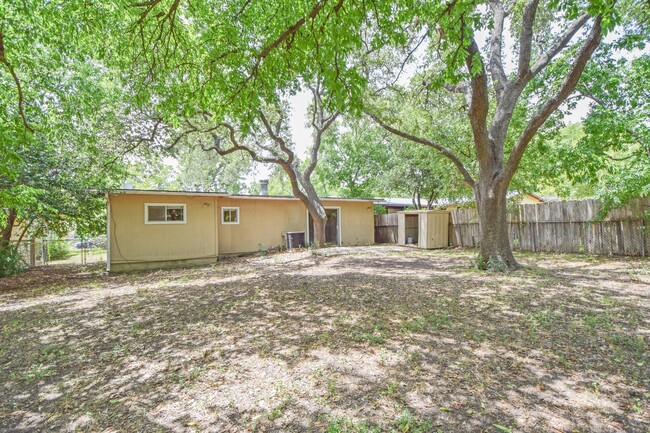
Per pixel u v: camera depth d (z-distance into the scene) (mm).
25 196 6949
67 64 7457
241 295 5699
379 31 4395
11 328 4348
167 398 2439
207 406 2309
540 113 6492
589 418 2033
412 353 3027
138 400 2432
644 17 6547
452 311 4289
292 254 12359
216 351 3271
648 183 7301
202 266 10500
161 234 10500
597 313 4031
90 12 4801
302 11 4301
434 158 12648
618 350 2979
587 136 8719
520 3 7316
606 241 8836
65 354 3369
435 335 3461
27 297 6516
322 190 32594
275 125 13484
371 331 3637
